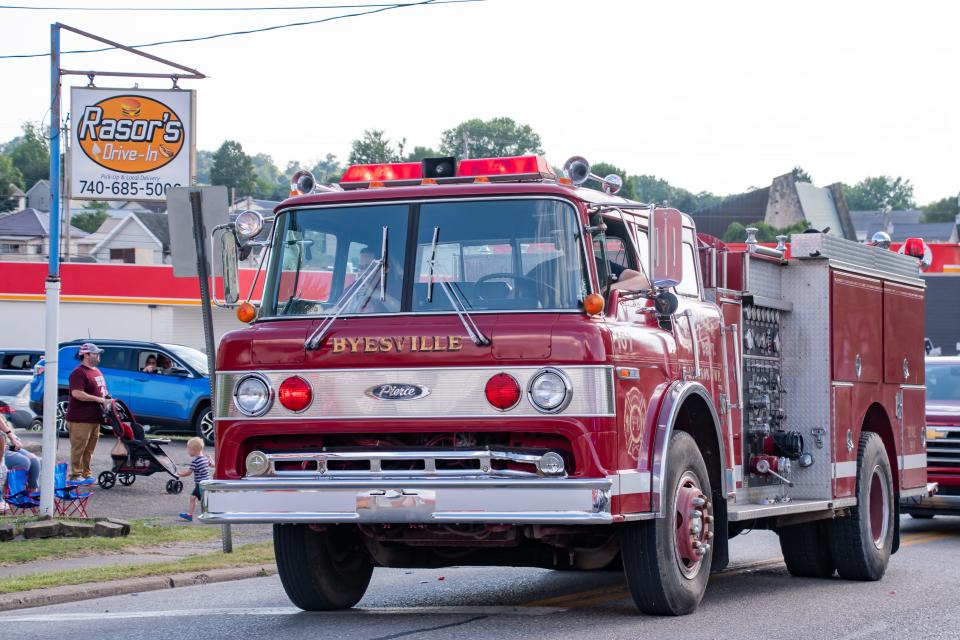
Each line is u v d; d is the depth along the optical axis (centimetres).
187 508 1994
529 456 900
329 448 940
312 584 1054
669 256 948
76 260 6956
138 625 1027
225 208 1384
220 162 16438
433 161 1019
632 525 973
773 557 1550
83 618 1081
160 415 3011
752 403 1212
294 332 945
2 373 3581
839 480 1275
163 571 1359
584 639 910
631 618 1005
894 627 1002
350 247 977
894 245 2439
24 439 3003
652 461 956
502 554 1055
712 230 13312
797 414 1280
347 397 926
